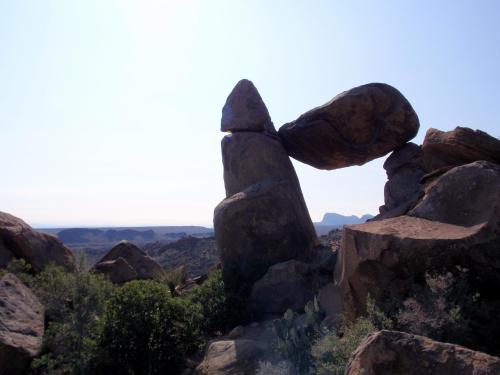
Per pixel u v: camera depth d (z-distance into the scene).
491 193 5.73
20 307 7.66
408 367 3.35
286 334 6.48
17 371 6.75
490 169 6.01
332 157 15.00
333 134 14.23
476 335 4.54
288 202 12.12
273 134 15.25
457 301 4.75
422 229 5.82
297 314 8.59
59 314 8.03
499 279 5.11
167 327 7.81
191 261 30.08
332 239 20.30
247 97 15.35
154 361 7.43
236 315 9.60
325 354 5.00
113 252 15.38
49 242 11.81
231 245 11.63
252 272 11.02
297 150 15.59
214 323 9.49
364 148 14.21
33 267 11.02
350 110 13.76
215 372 6.76
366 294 5.92
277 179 12.99
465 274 4.98
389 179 13.90
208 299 10.09
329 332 5.69
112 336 7.51
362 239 5.96
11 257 10.97
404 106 13.91
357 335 4.82
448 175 6.39
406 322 4.66
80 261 9.56
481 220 5.57
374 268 5.79
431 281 4.87
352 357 3.69
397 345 3.45
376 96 13.80
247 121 14.95
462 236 5.27
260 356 6.88
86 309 7.84
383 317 4.93
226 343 7.46
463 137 8.55
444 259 5.29
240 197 12.03
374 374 3.39
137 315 7.62
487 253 5.16
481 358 3.22
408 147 13.99
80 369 6.98
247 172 14.09
